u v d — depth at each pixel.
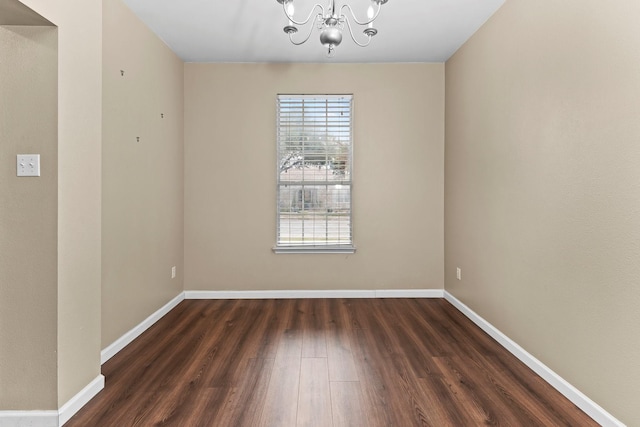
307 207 4.00
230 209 3.96
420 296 4.00
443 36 3.28
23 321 1.71
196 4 2.71
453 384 2.14
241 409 1.88
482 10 2.80
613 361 1.70
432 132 3.97
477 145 3.14
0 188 1.70
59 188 1.73
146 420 1.78
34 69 1.70
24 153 1.71
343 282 4.00
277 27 3.09
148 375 2.24
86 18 1.92
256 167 3.95
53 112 1.71
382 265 4.01
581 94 1.90
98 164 2.04
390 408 1.89
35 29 1.70
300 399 1.97
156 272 3.25
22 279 1.71
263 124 3.94
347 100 3.97
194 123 3.92
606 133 1.74
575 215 1.95
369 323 3.19
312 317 3.35
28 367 1.72
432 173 3.98
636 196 1.58
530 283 2.36
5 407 1.73
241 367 2.35
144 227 3.00
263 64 3.92
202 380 2.18
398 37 3.30
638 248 1.57
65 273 1.79
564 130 2.03
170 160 3.55
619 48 1.66
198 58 3.79
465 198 3.40
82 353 1.92
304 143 3.98
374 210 3.99
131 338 2.77
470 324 3.17
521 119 2.46
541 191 2.24
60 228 1.74
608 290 1.73
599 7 1.77
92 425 1.74
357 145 3.96
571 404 1.93
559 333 2.08
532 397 2.00
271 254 3.98
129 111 2.74
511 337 2.60
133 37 2.80
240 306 3.68
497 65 2.78
